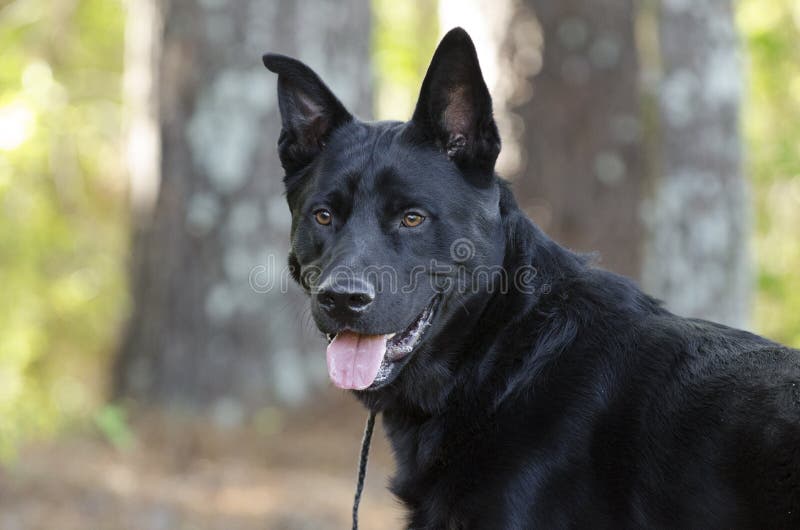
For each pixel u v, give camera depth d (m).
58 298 19.09
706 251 13.15
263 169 12.09
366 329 5.44
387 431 5.94
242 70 12.06
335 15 12.42
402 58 24.78
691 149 13.15
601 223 12.39
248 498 9.95
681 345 5.34
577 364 5.39
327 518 9.57
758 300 20.67
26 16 19.61
